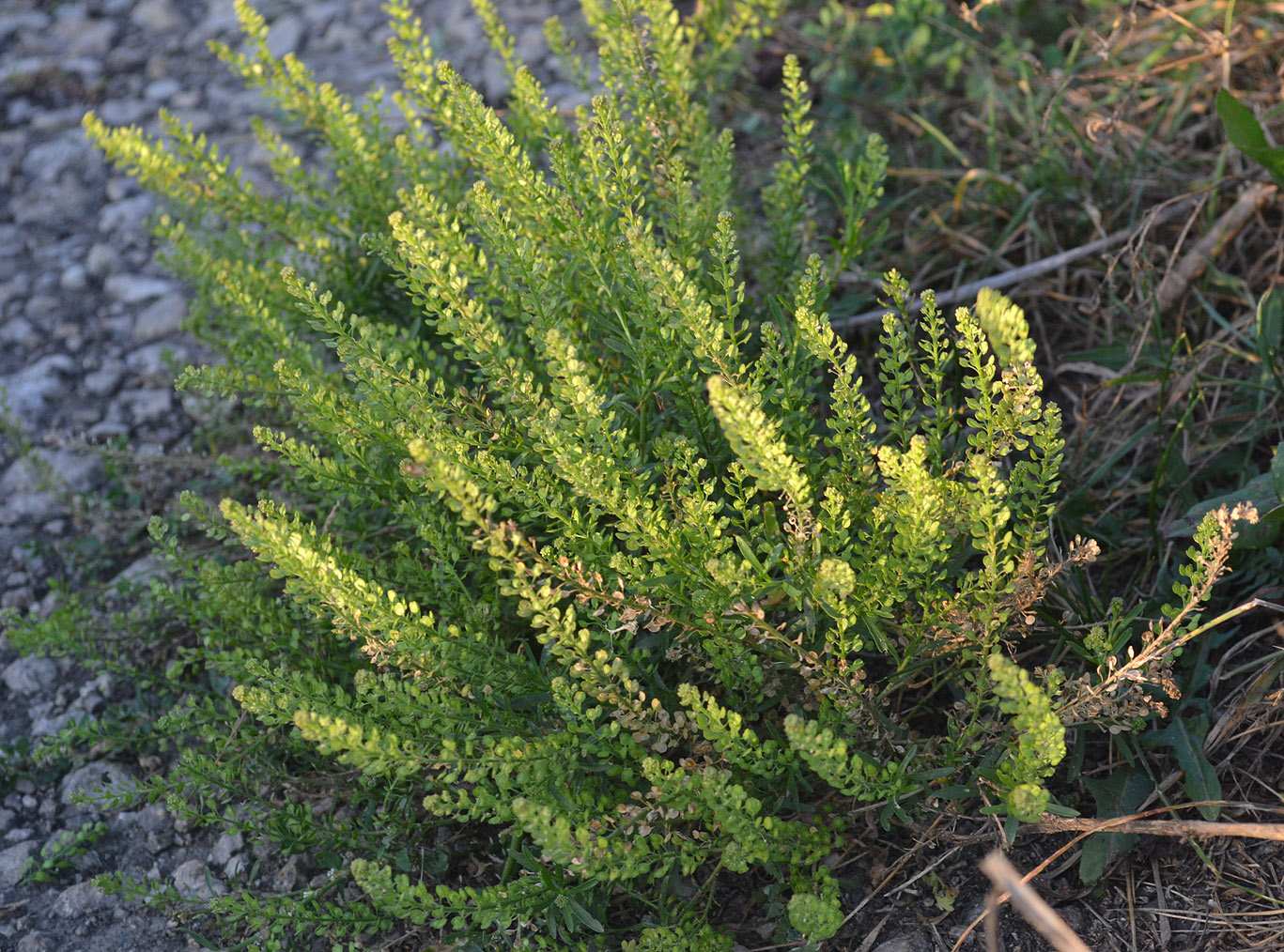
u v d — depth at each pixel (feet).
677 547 1.29
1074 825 1.31
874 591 1.30
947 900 1.35
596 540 1.34
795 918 1.24
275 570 1.27
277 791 1.57
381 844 1.44
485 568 1.47
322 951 1.44
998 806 1.29
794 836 1.32
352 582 1.27
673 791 1.26
